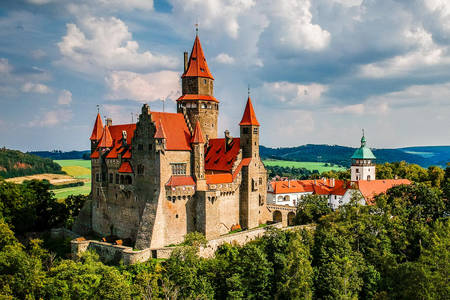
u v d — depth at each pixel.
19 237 122.50
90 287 72.00
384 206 103.31
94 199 120.38
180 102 116.69
